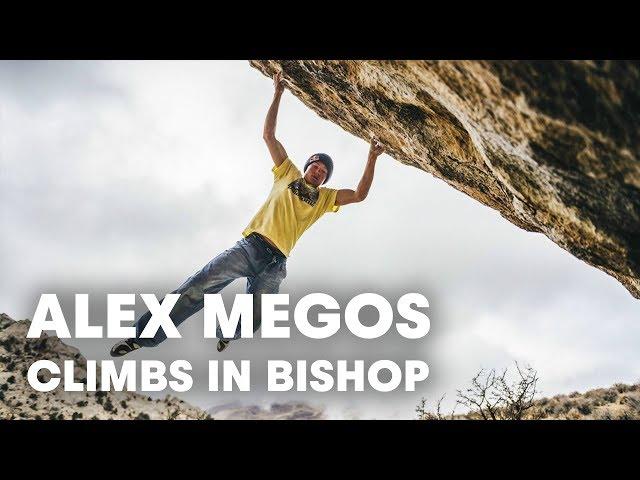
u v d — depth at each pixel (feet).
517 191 11.71
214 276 11.63
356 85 13.96
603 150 8.29
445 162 15.31
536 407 47.11
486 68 8.46
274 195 12.53
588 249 11.54
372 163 13.41
